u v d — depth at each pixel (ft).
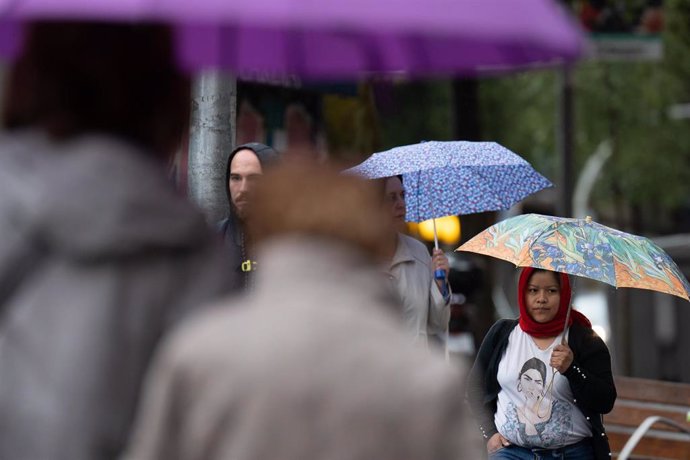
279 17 21.11
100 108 23.04
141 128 23.35
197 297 21.71
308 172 20.63
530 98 164.35
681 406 69.05
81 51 23.02
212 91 49.75
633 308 126.72
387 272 53.11
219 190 49.60
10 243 21.65
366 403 18.94
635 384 69.97
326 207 20.27
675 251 124.77
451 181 59.93
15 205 21.77
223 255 22.35
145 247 21.50
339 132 98.53
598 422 52.47
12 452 21.33
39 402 21.22
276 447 18.88
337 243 20.20
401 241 54.03
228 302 22.03
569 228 53.36
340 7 21.02
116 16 22.00
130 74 23.18
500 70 26.76
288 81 62.08
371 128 101.09
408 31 20.98
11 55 26.25
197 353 19.40
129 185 21.76
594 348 52.42
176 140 23.90
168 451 19.38
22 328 21.53
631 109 156.25
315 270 19.90
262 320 19.49
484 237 54.54
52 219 21.50
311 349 19.19
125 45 23.16
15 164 22.30
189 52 29.71
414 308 53.01
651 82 154.10
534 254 52.26
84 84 23.04
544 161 175.52
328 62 29.07
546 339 52.75
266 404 18.97
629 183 169.07
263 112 89.20
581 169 181.68
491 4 20.88
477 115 122.93
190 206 22.18
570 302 52.47
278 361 19.10
